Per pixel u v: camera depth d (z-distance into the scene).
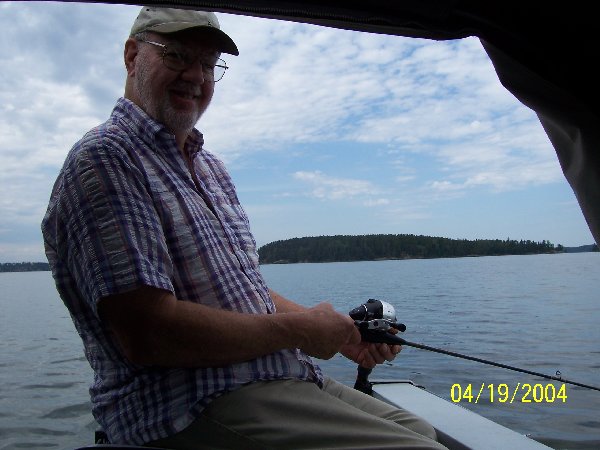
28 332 11.26
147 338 1.45
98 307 1.46
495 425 2.11
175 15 1.80
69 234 1.52
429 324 9.91
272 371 1.62
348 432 1.55
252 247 1.93
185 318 1.47
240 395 1.55
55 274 1.59
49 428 4.74
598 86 1.27
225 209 1.91
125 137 1.64
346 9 1.19
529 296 15.53
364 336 1.99
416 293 15.80
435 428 2.07
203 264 1.63
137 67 1.84
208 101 1.94
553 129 1.39
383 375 5.49
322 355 1.70
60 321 13.31
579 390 4.82
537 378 5.38
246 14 1.17
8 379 6.68
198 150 1.94
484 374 5.58
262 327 1.58
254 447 1.52
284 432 1.52
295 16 1.19
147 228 1.52
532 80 1.33
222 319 1.52
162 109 1.80
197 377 1.53
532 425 3.92
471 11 1.24
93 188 1.50
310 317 1.67
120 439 1.58
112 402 1.60
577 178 1.35
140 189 1.57
